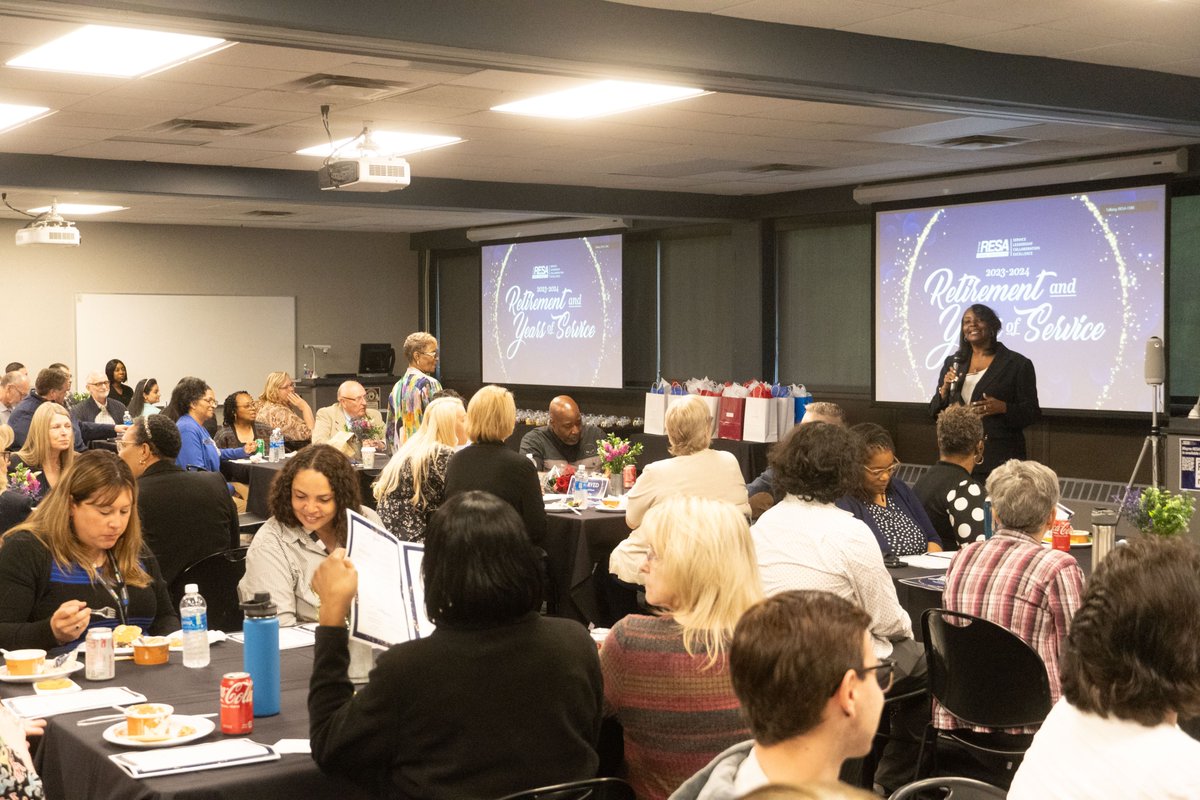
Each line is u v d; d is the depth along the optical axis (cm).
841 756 164
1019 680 325
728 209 1123
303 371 1523
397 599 264
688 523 250
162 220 1377
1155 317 844
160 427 511
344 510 362
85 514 334
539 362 1358
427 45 458
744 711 167
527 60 483
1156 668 168
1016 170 900
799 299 1124
